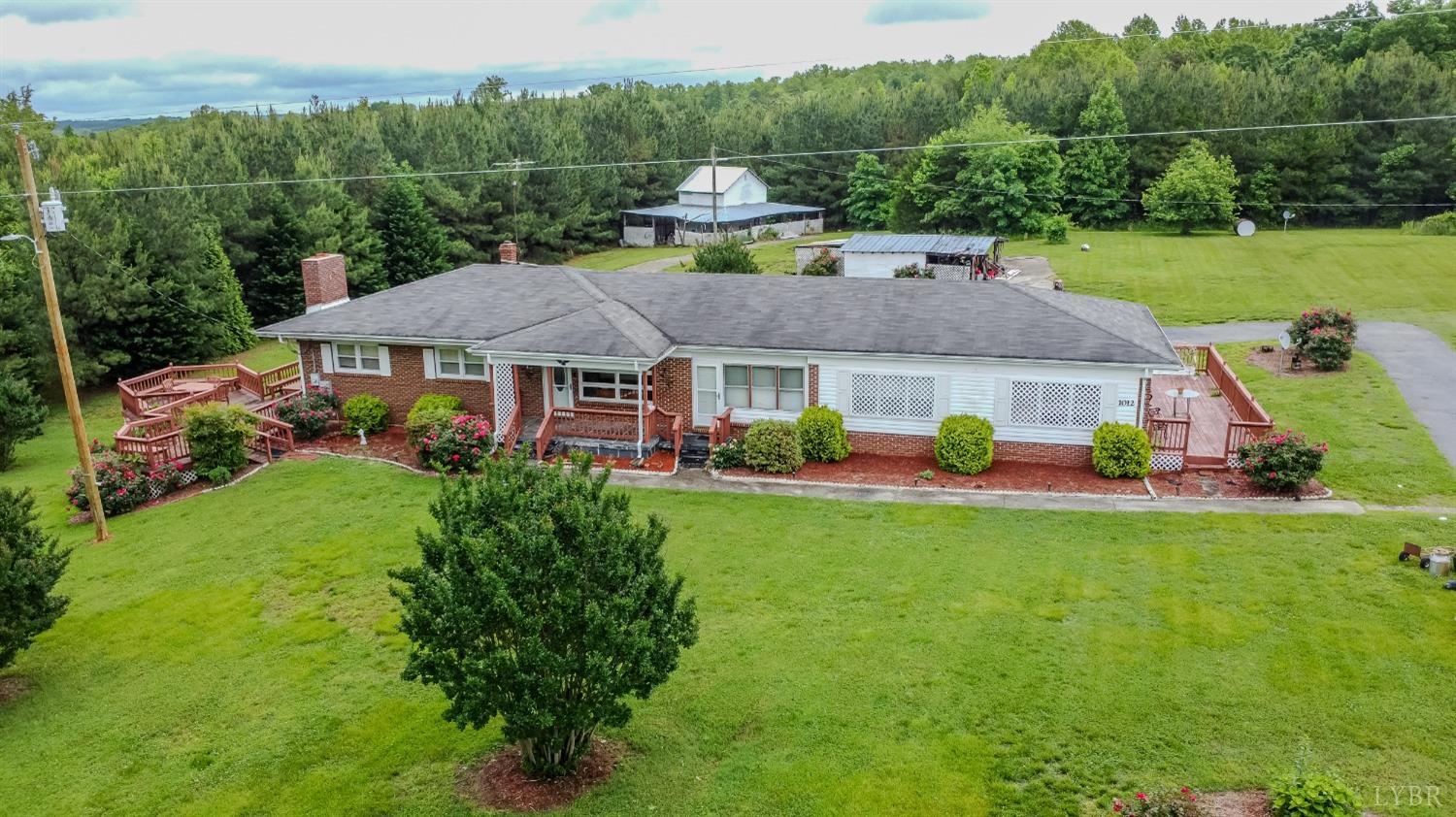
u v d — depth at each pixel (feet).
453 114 274.57
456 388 94.53
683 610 42.68
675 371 88.48
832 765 42.22
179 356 140.05
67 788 43.88
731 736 44.78
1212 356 102.73
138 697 51.37
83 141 240.53
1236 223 236.84
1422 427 86.28
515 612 37.09
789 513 72.54
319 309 104.32
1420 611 53.01
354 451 91.61
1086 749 42.47
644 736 45.16
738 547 66.44
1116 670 48.78
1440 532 63.46
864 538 67.41
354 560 67.21
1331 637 50.78
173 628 58.90
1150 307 148.56
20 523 54.08
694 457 85.20
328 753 45.34
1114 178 255.50
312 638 56.59
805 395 86.12
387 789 42.50
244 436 87.25
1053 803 39.11
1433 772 39.83
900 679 48.80
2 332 118.73
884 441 84.99
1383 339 120.06
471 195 224.33
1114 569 60.59
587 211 254.47
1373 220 242.58
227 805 41.91
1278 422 89.40
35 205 72.38
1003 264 191.72
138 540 73.41
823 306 91.61
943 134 253.24
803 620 55.57
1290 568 59.21
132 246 131.64
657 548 42.50
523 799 41.06
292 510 77.25
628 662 39.40
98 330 129.90
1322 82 253.03
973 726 44.57
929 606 56.59
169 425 93.61
